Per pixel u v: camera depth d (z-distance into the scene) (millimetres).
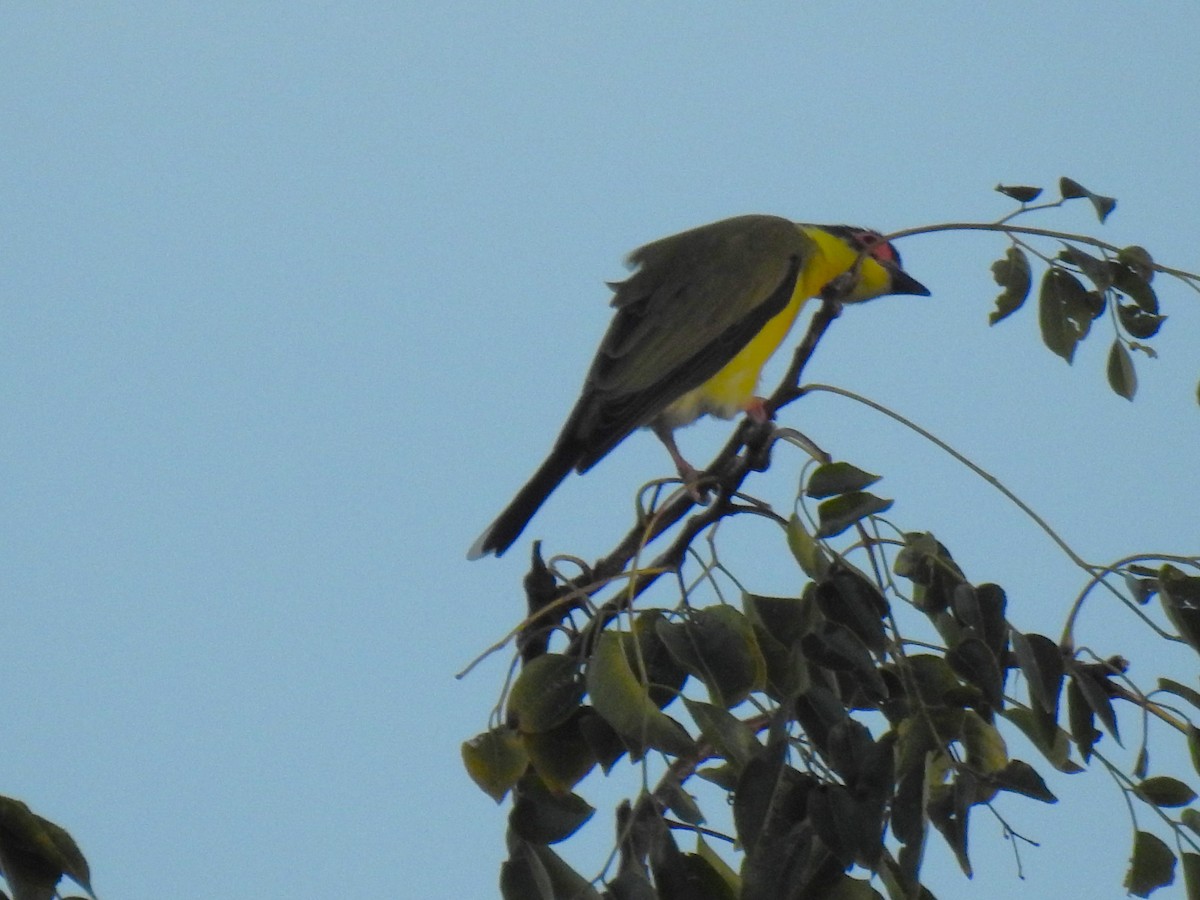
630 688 5973
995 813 6887
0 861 5426
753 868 5875
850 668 6270
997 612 6707
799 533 6543
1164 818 6895
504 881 6297
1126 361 8859
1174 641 6961
